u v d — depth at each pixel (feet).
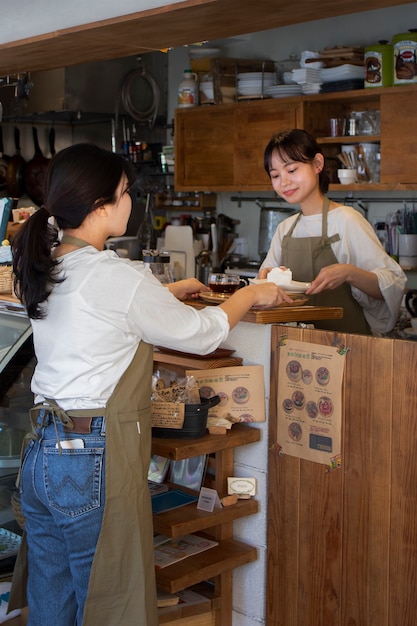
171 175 21.06
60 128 23.07
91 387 6.12
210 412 7.91
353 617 7.18
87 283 6.09
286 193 9.86
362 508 7.04
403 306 15.10
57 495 6.18
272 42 18.90
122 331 6.15
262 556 7.89
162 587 7.20
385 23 16.92
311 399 7.34
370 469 6.95
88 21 10.61
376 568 6.97
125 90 20.34
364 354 6.92
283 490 7.66
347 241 9.70
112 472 6.15
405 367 6.66
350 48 16.29
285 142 9.66
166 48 12.06
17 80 15.83
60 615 6.61
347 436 7.09
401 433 6.72
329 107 17.28
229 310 6.69
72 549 6.27
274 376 7.66
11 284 9.66
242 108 17.92
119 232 6.53
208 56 19.49
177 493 8.10
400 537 6.78
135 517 6.25
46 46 11.94
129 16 9.95
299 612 7.61
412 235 15.89
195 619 7.72
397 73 15.31
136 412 6.31
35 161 22.50
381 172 15.69
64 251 6.31
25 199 22.99
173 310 6.20
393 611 6.88
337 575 7.27
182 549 7.72
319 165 9.84
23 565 7.27
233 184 18.31
